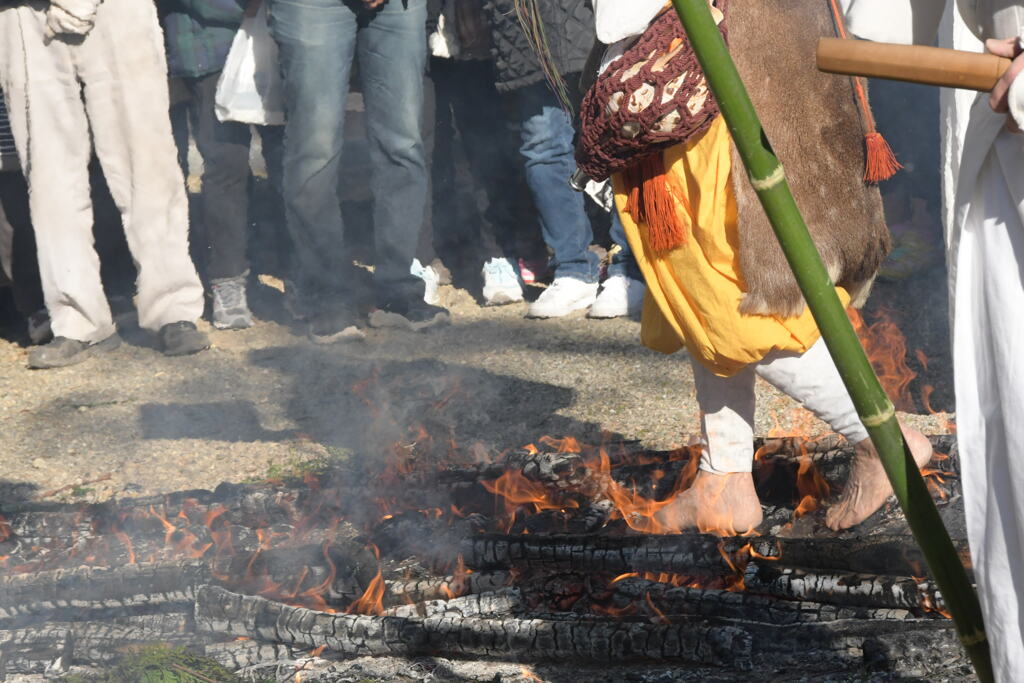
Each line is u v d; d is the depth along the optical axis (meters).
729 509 3.88
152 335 8.07
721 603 3.60
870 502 3.82
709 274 3.34
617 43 3.38
